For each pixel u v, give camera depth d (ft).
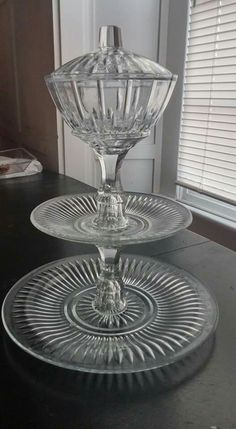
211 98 4.13
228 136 4.01
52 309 1.90
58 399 1.33
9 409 1.28
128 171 5.01
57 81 1.55
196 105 4.35
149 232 1.65
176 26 4.42
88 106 1.60
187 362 1.52
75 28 4.28
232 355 1.56
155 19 4.55
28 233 2.93
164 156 5.03
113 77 1.49
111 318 1.84
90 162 4.96
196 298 1.98
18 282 2.11
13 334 1.65
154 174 5.15
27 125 5.82
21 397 1.34
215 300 1.95
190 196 4.85
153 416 1.26
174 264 2.42
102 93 1.55
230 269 2.36
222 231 4.24
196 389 1.38
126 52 1.87
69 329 1.73
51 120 4.81
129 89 1.55
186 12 4.24
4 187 4.17
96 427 1.22
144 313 1.89
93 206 2.14
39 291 2.05
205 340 1.62
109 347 1.59
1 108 7.13
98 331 1.73
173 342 1.62
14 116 6.40
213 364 1.51
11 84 6.23
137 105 1.62
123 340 1.65
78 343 1.62
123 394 1.35
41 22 4.54
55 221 1.81
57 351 1.55
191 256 2.55
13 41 5.70
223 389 1.38
